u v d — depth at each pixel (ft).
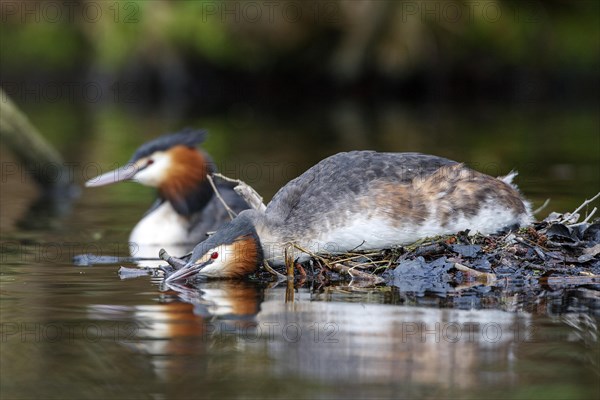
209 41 110.01
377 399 19.30
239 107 106.32
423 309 26.66
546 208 43.83
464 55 111.96
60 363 21.86
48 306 27.35
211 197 42.34
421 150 66.69
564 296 28.17
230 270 31.30
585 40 115.24
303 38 112.27
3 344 23.36
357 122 88.94
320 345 22.98
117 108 105.50
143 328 24.70
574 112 97.25
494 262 31.53
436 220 31.83
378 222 31.50
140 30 110.52
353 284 30.45
